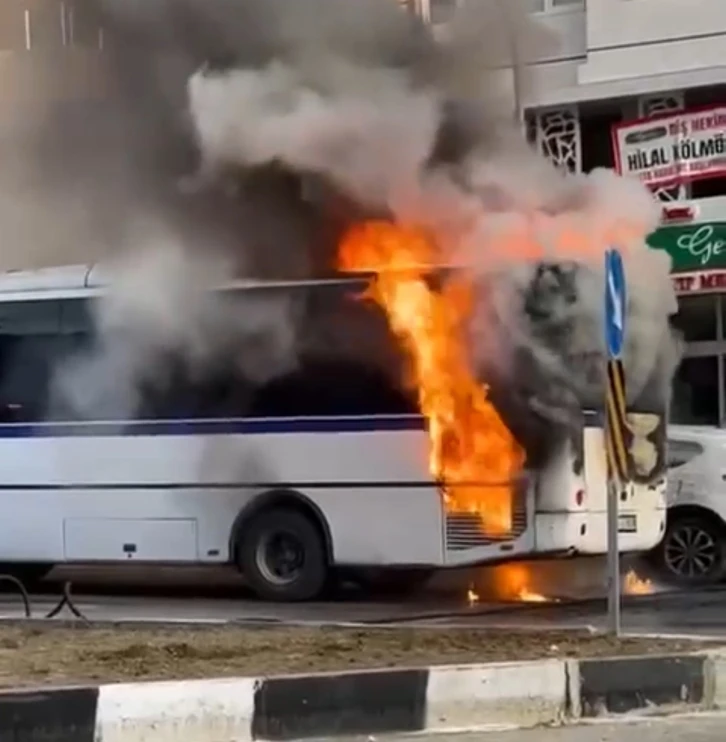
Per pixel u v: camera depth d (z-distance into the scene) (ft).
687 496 68.59
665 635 47.14
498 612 57.21
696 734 35.99
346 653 42.24
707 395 89.10
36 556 66.33
